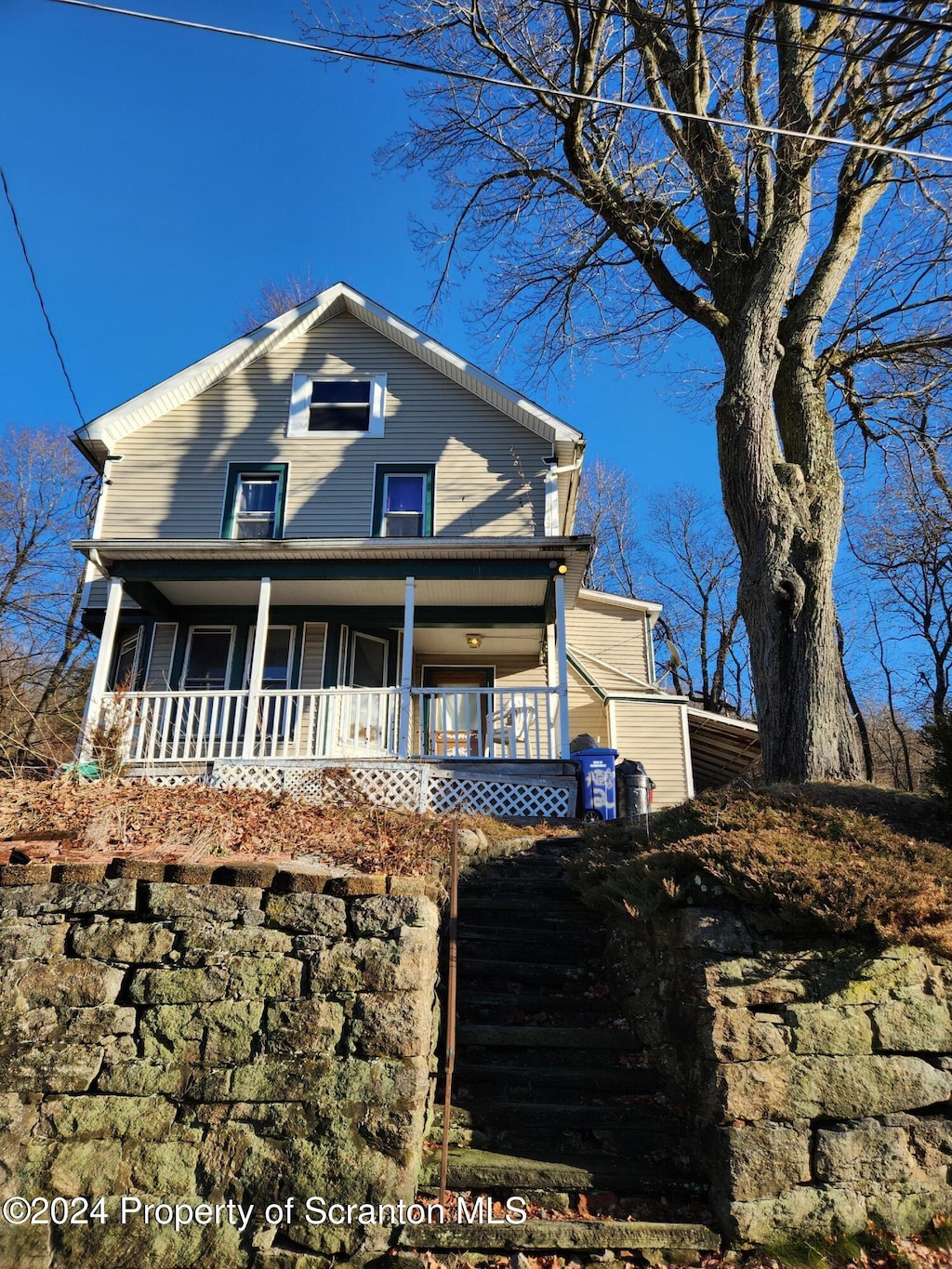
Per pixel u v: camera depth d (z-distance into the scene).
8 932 4.25
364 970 4.15
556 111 11.01
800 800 6.09
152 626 14.33
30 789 8.07
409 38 10.70
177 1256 3.67
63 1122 3.90
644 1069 5.01
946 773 6.44
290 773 10.90
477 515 14.28
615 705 16.81
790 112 10.09
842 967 4.41
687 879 4.86
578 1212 4.04
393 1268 3.66
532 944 6.42
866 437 12.67
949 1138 4.20
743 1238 3.82
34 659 21.42
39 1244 3.68
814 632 8.48
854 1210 3.96
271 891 4.39
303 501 14.39
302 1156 3.84
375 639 14.94
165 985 4.15
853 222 10.70
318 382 15.23
